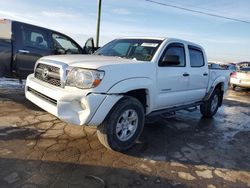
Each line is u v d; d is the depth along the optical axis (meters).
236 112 8.23
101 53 5.30
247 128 6.41
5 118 5.06
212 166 4.00
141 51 4.84
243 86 13.90
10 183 3.01
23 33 6.93
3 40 6.66
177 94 5.18
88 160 3.73
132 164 3.77
